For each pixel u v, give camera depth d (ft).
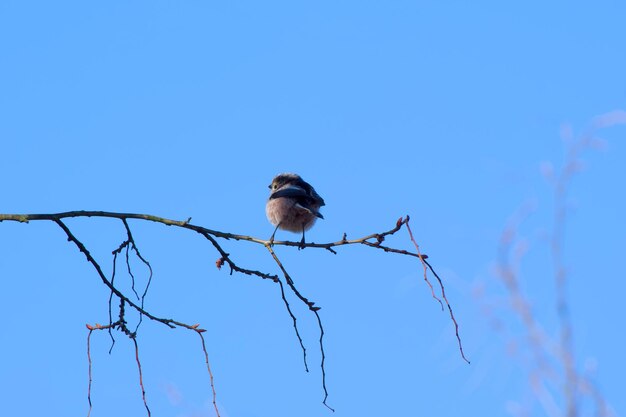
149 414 30.89
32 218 33.65
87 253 33.42
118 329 32.12
